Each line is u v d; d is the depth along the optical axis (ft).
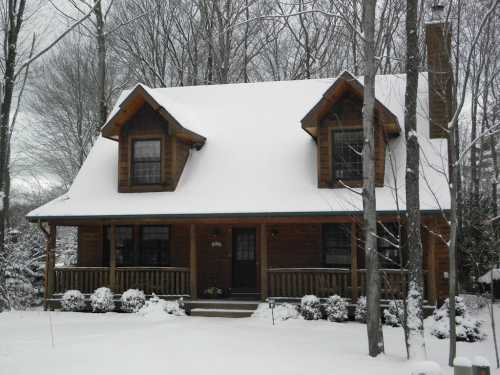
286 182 51.57
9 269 60.64
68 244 91.50
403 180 48.29
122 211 51.75
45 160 106.83
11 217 95.71
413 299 30.94
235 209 49.26
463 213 58.65
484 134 29.94
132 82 103.45
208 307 50.39
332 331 40.52
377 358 30.14
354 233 46.91
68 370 27.14
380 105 47.73
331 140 50.01
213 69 95.91
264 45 98.53
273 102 61.16
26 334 38.86
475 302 53.72
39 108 105.70
